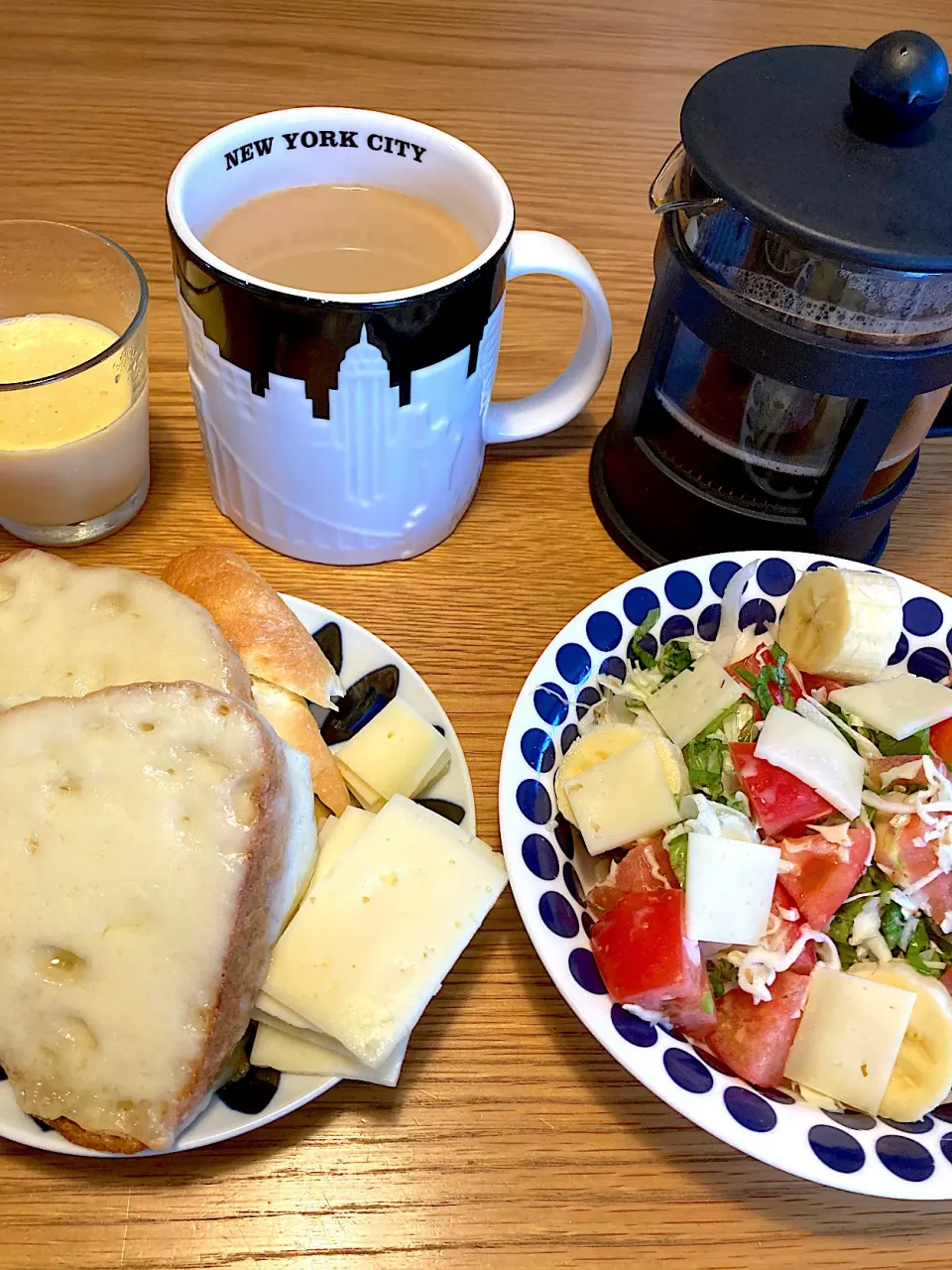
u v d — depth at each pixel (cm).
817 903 63
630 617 74
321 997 55
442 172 76
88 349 85
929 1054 56
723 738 71
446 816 66
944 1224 58
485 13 138
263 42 129
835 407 71
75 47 124
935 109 63
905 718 69
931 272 58
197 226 72
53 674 61
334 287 73
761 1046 57
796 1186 58
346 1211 55
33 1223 54
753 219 60
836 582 72
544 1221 56
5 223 83
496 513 91
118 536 85
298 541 83
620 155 121
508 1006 64
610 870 65
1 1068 53
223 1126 52
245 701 61
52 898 52
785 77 68
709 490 79
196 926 52
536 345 102
